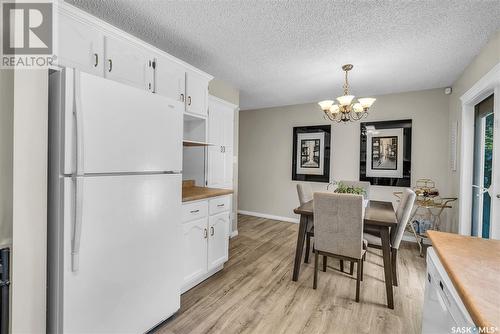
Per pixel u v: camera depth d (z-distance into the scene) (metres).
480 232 2.68
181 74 2.38
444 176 3.52
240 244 3.49
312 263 2.84
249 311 1.92
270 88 3.73
